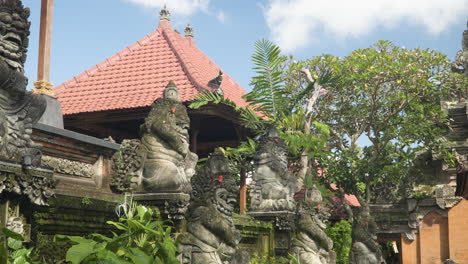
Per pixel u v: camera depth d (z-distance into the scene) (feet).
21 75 19.81
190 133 63.67
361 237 58.13
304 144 53.11
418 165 93.81
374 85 77.61
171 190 27.84
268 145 43.39
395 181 85.20
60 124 33.24
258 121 53.36
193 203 28.19
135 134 67.72
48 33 33.40
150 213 20.72
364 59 76.33
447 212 89.20
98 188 27.37
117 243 17.76
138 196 27.86
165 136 28.86
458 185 34.83
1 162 18.80
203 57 76.89
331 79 57.88
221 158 28.89
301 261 41.29
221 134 73.05
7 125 19.56
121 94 62.59
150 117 29.40
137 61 69.36
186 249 27.32
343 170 79.10
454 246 87.40
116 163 28.71
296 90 77.41
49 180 20.85
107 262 16.63
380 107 82.02
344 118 82.53
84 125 61.98
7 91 19.54
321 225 43.70
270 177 42.70
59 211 23.27
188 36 78.79
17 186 19.51
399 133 80.79
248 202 68.39
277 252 41.52
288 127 54.90
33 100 20.52
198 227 27.55
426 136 82.64
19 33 19.80
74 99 64.03
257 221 40.16
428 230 90.22
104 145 27.76
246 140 61.82
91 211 25.04
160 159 28.68
